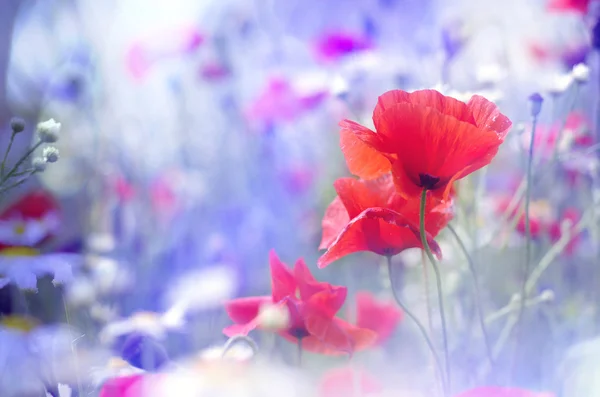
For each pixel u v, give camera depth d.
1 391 0.91
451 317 1.06
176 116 2.02
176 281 1.27
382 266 1.36
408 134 0.86
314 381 1.02
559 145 1.16
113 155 1.92
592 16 1.26
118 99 2.04
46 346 0.93
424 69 1.41
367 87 1.47
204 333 1.22
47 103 1.89
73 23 2.08
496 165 1.33
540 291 1.19
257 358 0.88
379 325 1.05
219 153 1.98
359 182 0.91
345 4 1.77
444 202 0.89
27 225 1.16
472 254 1.07
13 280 1.02
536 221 1.19
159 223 1.72
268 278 1.56
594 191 1.23
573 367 1.06
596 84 1.29
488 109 0.89
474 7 1.56
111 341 1.01
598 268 1.23
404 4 1.59
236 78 1.99
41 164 0.93
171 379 0.87
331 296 0.91
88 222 1.54
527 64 1.53
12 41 1.82
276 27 2.02
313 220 1.76
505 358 1.04
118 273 1.27
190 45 1.85
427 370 1.01
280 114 1.73
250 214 1.74
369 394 0.98
